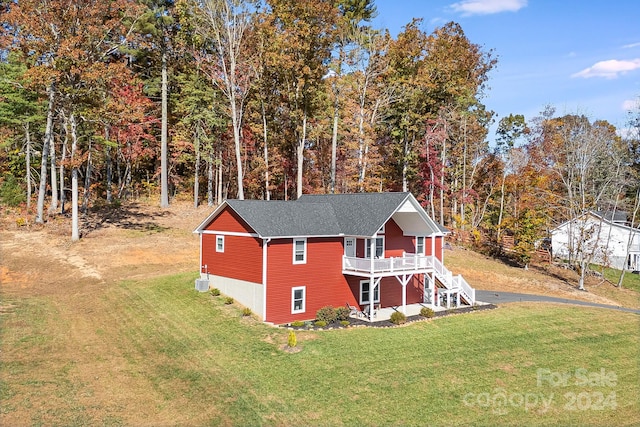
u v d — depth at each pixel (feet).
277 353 66.90
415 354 70.18
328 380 59.98
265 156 151.84
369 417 52.60
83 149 150.71
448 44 161.58
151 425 48.91
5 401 50.88
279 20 131.44
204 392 55.93
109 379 58.39
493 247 169.07
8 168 160.66
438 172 167.43
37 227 126.21
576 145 155.22
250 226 82.84
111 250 116.57
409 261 94.89
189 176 192.13
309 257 87.10
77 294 91.66
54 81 113.91
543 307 105.19
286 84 138.92
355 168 165.37
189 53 152.76
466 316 93.04
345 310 86.84
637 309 118.21
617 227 169.07
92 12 110.11
